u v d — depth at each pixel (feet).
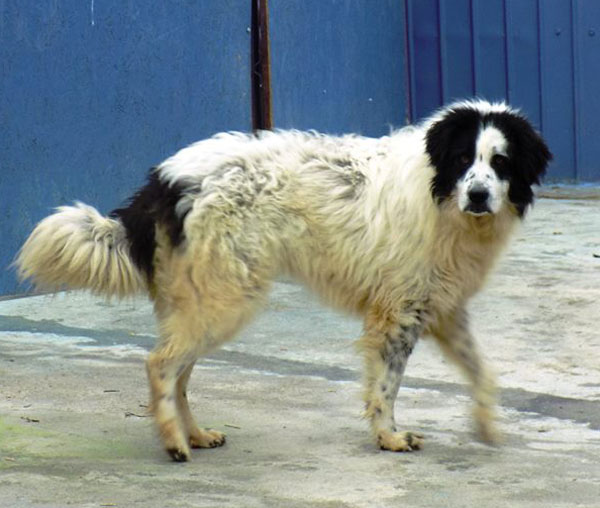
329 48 51.47
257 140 23.36
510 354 29.78
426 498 19.15
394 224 22.24
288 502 18.85
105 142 40.11
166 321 22.12
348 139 23.76
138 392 26.48
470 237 22.20
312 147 23.22
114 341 31.58
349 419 24.57
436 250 22.15
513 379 27.61
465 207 21.47
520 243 43.93
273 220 22.52
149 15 41.39
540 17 56.54
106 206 40.24
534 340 31.09
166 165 22.53
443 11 57.62
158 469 20.86
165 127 42.34
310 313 34.45
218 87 44.62
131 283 22.27
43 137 38.06
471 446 22.59
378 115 55.57
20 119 37.35
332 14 51.57
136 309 35.32
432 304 22.53
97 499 18.90
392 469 20.94
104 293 22.48
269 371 28.53
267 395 26.43
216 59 44.47
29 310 35.17
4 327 33.14
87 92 39.40
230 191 22.13
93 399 25.84
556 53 56.65
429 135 21.97
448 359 23.47
